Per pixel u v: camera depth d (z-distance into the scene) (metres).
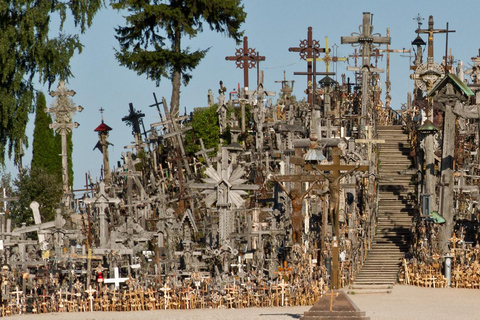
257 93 176.38
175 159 156.88
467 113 153.12
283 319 110.69
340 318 105.50
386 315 113.50
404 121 199.25
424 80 171.50
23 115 158.38
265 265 134.88
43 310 121.75
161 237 131.38
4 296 121.00
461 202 158.62
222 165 133.25
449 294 136.62
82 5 161.12
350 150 155.12
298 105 188.12
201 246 138.62
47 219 154.25
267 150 169.88
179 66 177.25
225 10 179.62
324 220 141.88
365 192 159.38
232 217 136.12
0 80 158.38
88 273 124.19
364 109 191.25
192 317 113.38
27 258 130.00
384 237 160.00
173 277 125.25
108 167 163.75
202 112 182.50
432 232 148.75
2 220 132.62
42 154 171.25
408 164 179.62
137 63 176.25
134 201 149.88
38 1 159.62
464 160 171.25
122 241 128.62
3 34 155.50
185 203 151.25
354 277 146.12
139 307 122.75
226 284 124.50
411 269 147.38
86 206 152.75
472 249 147.50
